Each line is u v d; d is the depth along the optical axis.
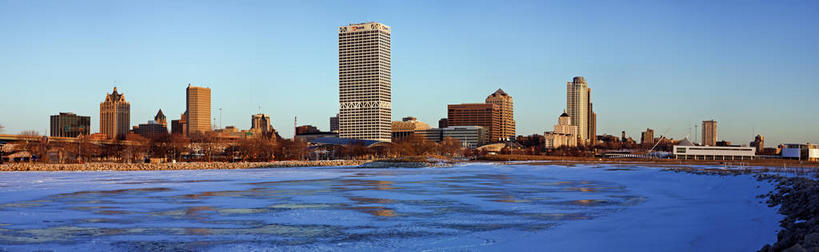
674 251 28.02
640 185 74.19
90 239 33.53
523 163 173.12
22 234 35.19
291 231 36.34
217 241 32.91
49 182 86.62
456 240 32.88
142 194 63.22
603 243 30.73
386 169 151.00
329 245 31.69
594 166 134.50
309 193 64.56
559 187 72.75
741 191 54.25
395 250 30.20
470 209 48.12
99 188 72.56
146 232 35.94
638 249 28.86
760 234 29.89
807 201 36.78
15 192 65.81
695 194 57.94
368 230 36.69
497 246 30.88
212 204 52.34
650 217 40.50
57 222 40.28
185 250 30.45
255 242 32.53
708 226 34.75
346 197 59.41
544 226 37.88
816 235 22.97
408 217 43.00
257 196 60.69
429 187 74.00
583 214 44.00
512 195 61.47
